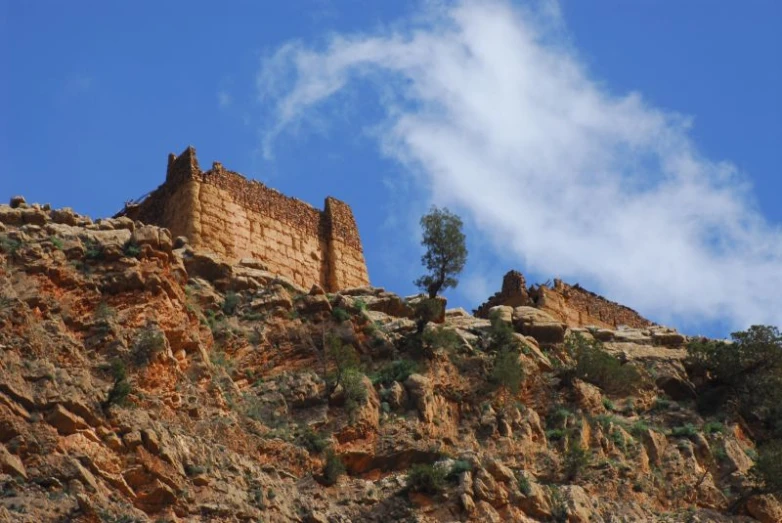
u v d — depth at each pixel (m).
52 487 51.75
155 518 53.84
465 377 69.06
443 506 60.19
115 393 55.97
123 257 62.72
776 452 71.06
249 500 57.03
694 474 70.06
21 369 55.03
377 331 68.88
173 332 61.81
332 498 60.41
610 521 64.94
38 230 62.62
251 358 65.94
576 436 68.88
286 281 70.50
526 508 61.88
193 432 58.97
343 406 64.25
